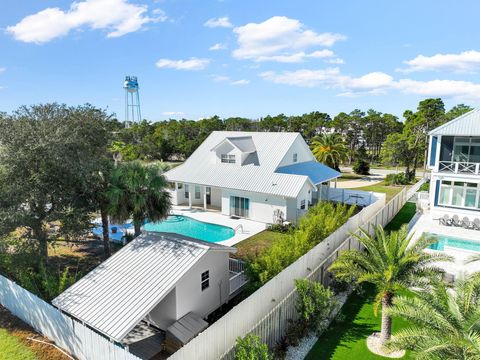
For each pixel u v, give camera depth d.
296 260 14.08
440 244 23.20
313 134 92.38
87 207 19.06
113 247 22.50
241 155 33.00
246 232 26.56
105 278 12.98
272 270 14.12
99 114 19.62
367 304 15.26
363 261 12.84
